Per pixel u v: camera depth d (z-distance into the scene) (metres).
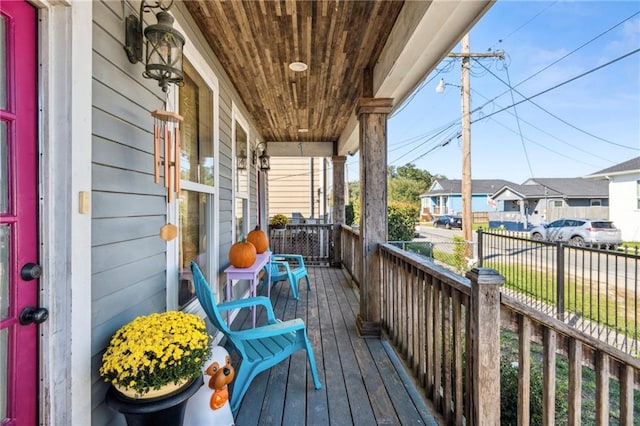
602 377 1.19
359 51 2.93
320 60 3.13
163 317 1.42
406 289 2.49
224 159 3.49
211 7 2.28
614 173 13.92
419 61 2.41
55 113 1.16
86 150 1.24
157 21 1.73
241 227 4.74
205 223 2.96
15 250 1.06
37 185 1.14
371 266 3.21
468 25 1.92
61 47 1.17
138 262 1.67
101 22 1.36
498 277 1.38
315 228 7.88
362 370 2.50
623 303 4.84
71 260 1.17
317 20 2.43
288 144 7.37
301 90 4.02
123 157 1.53
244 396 2.14
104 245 1.38
